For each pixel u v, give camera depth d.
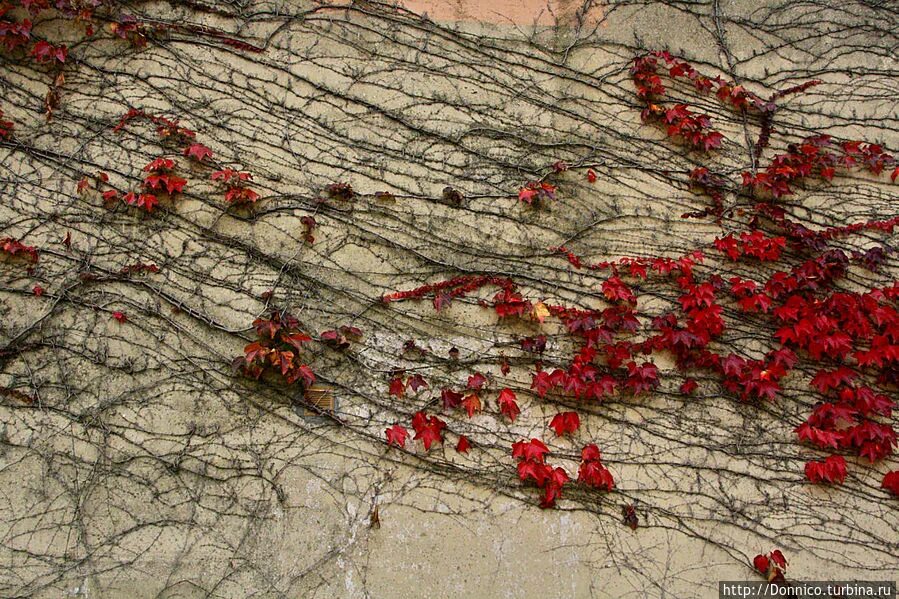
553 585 4.51
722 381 4.79
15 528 4.40
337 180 4.82
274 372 4.62
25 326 4.56
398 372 4.68
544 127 4.96
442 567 4.50
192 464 4.52
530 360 4.74
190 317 4.64
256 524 4.48
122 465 4.49
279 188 4.79
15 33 4.68
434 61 4.95
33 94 4.75
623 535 4.58
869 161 5.01
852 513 4.66
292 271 4.72
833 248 4.93
